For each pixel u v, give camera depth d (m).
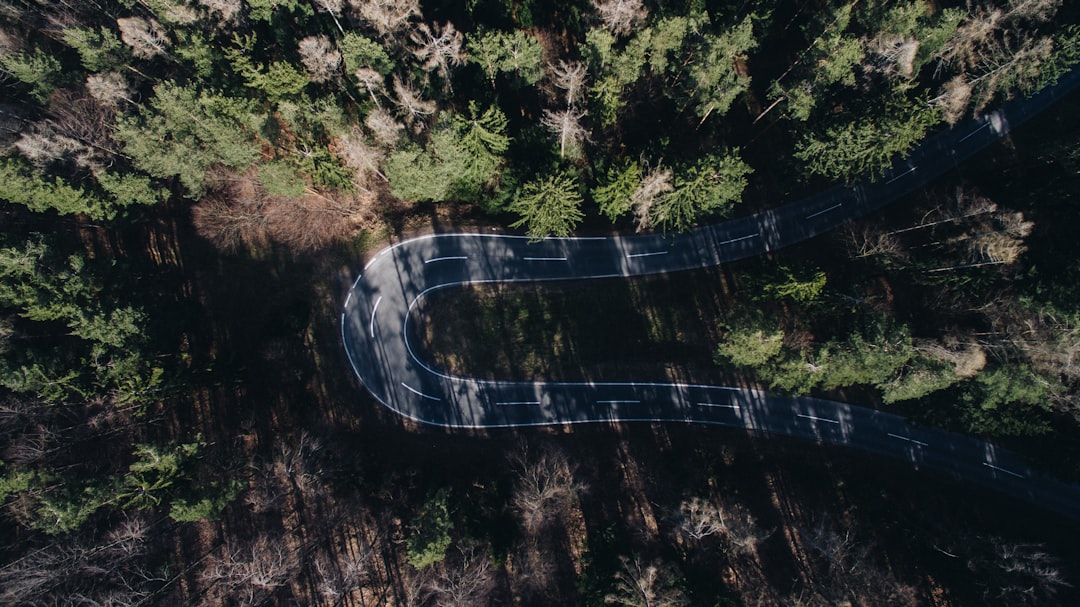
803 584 55.19
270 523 56.50
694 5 53.06
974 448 60.16
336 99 51.69
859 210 61.56
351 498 56.38
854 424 60.91
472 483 58.84
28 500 47.09
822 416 61.16
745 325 48.66
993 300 49.72
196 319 57.56
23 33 55.00
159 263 59.66
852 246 57.66
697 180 48.19
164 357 52.00
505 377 61.62
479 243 62.34
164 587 52.19
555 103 56.94
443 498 50.53
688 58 51.16
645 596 46.28
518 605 55.38
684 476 57.44
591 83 52.16
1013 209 52.16
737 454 60.59
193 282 60.16
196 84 49.50
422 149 49.84
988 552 50.56
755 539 51.16
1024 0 45.00
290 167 50.62
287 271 61.09
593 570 51.12
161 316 52.84
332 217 61.03
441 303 62.03
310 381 60.78
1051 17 48.94
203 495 47.00
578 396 61.69
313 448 53.41
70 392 48.25
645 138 59.53
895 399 51.12
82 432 50.78
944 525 56.03
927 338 51.47
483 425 61.38
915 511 57.56
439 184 52.16
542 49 55.56
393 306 61.81
